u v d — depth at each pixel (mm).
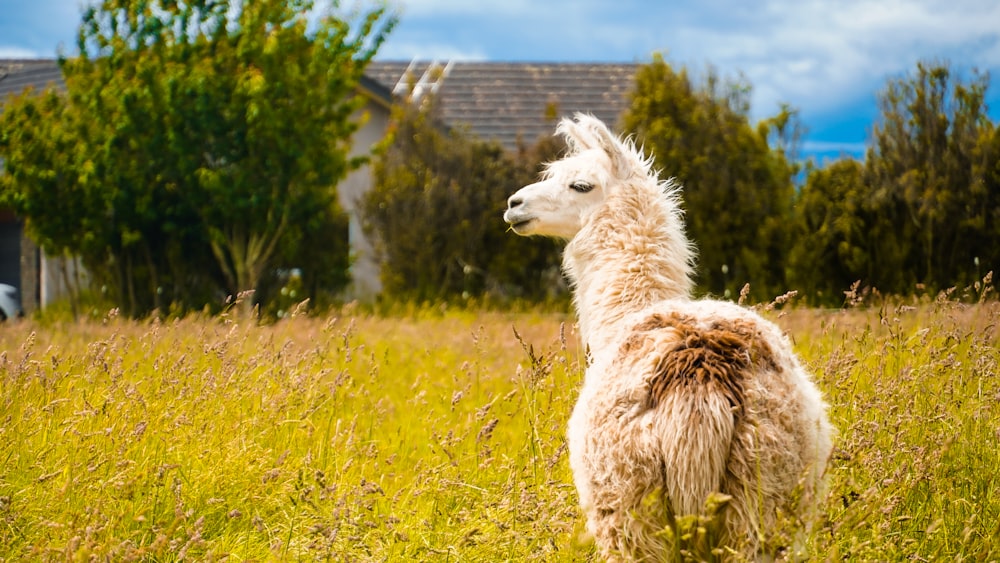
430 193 19594
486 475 5906
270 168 17688
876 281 17156
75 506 4992
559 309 18031
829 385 5758
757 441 3771
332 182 18141
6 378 6340
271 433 6258
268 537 5207
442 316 16859
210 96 17281
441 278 19875
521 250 19594
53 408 5953
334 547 4777
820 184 18016
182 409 6000
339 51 17969
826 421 4258
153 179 17625
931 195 16875
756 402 3826
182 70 17312
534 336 11578
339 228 19516
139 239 17547
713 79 19266
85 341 10500
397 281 19469
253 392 6492
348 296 20203
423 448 6926
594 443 4121
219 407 6219
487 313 16281
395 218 19641
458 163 20109
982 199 16906
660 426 3848
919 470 4785
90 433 5438
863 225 17297
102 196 17219
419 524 5238
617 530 4070
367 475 6062
